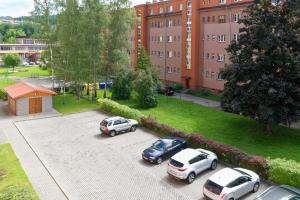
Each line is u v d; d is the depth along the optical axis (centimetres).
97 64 4559
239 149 2464
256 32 2773
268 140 2833
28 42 13362
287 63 2692
